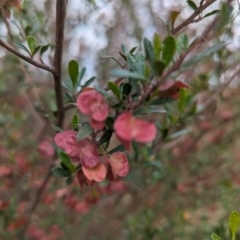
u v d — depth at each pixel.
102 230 0.53
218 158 0.52
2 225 0.38
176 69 0.14
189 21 0.18
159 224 0.48
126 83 0.14
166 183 0.46
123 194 0.52
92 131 0.15
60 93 0.21
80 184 0.15
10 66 0.40
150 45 0.13
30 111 0.51
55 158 0.29
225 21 0.14
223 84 0.36
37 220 0.45
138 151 0.26
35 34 0.31
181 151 0.49
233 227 0.14
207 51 0.13
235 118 0.49
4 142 0.41
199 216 0.49
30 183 0.40
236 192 0.46
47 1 0.39
